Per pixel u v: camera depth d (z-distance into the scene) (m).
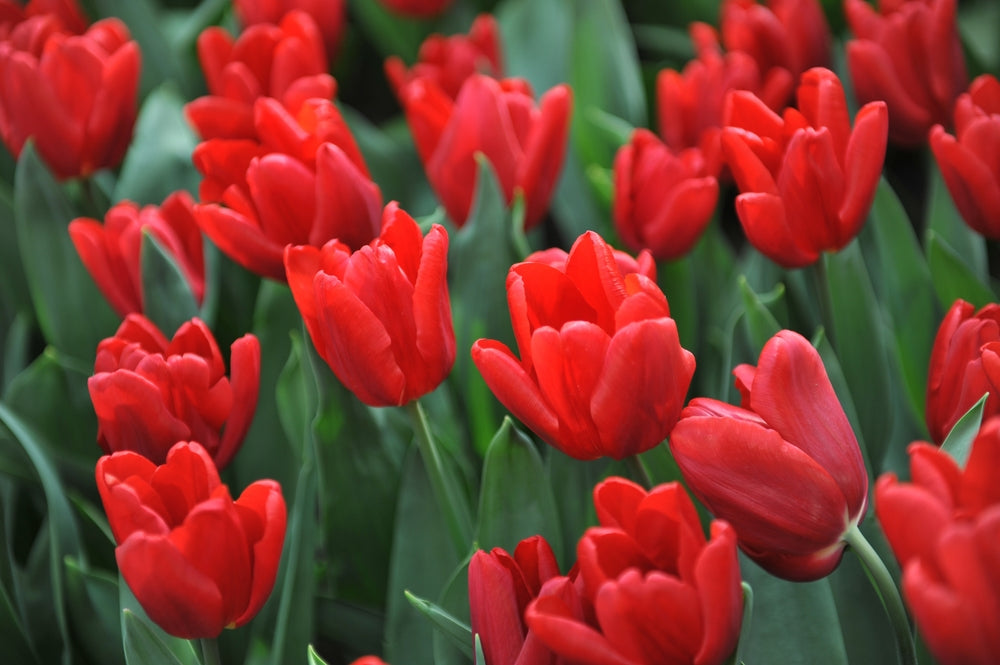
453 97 1.31
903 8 1.22
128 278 1.19
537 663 0.98
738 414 1.01
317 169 1.12
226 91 1.26
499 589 0.99
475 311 1.20
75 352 1.29
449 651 1.09
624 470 1.13
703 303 1.31
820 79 1.10
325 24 1.38
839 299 1.17
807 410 1.01
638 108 1.42
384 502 1.17
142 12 1.48
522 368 1.02
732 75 1.24
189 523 1.00
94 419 1.25
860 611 1.10
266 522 1.02
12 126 1.26
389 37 1.67
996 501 0.94
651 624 0.96
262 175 1.12
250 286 1.30
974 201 1.12
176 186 1.35
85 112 1.25
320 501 1.17
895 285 1.22
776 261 1.12
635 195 1.21
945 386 1.07
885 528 0.94
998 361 1.01
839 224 1.11
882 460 1.20
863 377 1.18
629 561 0.98
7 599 1.14
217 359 1.09
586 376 1.01
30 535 1.26
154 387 1.06
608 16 1.40
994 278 1.36
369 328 1.04
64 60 1.24
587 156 1.39
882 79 1.21
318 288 1.04
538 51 1.55
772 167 1.10
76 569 1.14
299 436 1.21
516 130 1.22
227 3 1.56
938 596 0.92
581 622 0.97
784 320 1.19
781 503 1.00
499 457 1.09
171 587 1.00
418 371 1.07
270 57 1.28
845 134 1.10
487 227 1.19
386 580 1.18
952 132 1.22
